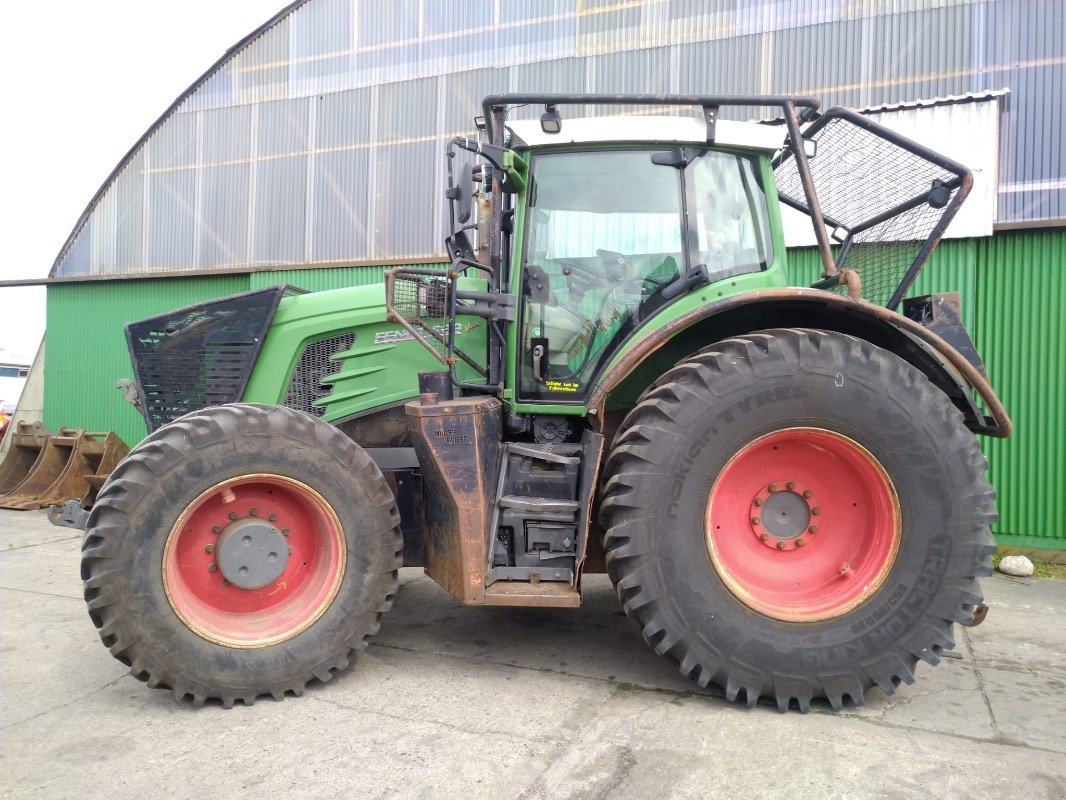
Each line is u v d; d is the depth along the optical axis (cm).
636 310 336
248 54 837
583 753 244
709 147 333
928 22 610
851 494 301
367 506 301
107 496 273
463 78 755
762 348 286
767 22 657
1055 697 302
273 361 364
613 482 287
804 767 238
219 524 297
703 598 278
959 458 280
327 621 295
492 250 351
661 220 335
